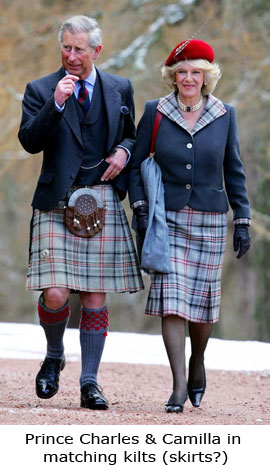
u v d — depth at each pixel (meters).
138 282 16.88
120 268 16.70
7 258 59.03
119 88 16.78
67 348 26.39
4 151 36.41
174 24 37.25
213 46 35.88
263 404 18.84
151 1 37.44
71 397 18.95
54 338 16.75
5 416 15.04
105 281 16.56
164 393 20.58
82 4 37.09
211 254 16.73
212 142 16.61
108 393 20.23
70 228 16.34
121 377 22.92
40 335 28.28
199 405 17.64
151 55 37.56
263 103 37.28
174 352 16.47
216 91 36.94
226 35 35.75
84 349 16.77
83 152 16.39
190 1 37.22
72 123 16.25
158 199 16.47
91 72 16.50
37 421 14.59
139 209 16.69
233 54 36.44
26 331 29.00
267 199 39.59
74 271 16.36
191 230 16.62
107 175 16.47
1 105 35.69
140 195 16.77
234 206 17.12
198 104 16.78
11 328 29.44
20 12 36.84
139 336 28.44
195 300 16.64
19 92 35.81
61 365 17.02
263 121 38.47
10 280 59.97
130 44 37.59
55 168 16.25
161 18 37.16
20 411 15.66
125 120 16.98
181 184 16.58
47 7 36.78
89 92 16.47
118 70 36.81
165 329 16.55
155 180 16.53
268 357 24.92
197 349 17.39
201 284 16.69
